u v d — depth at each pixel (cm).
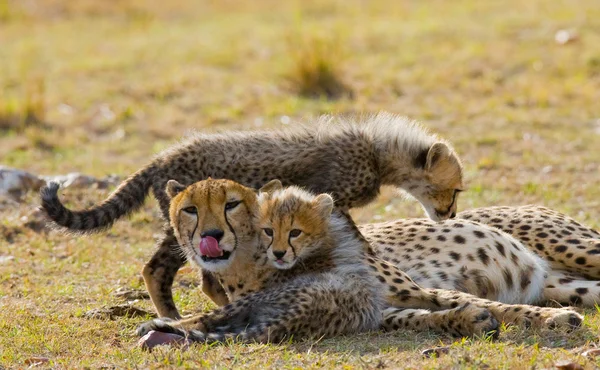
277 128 1212
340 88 2288
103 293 1084
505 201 1512
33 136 1984
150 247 1322
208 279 1011
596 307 921
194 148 1122
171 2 3591
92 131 2084
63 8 3512
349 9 3244
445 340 828
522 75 2320
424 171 1230
